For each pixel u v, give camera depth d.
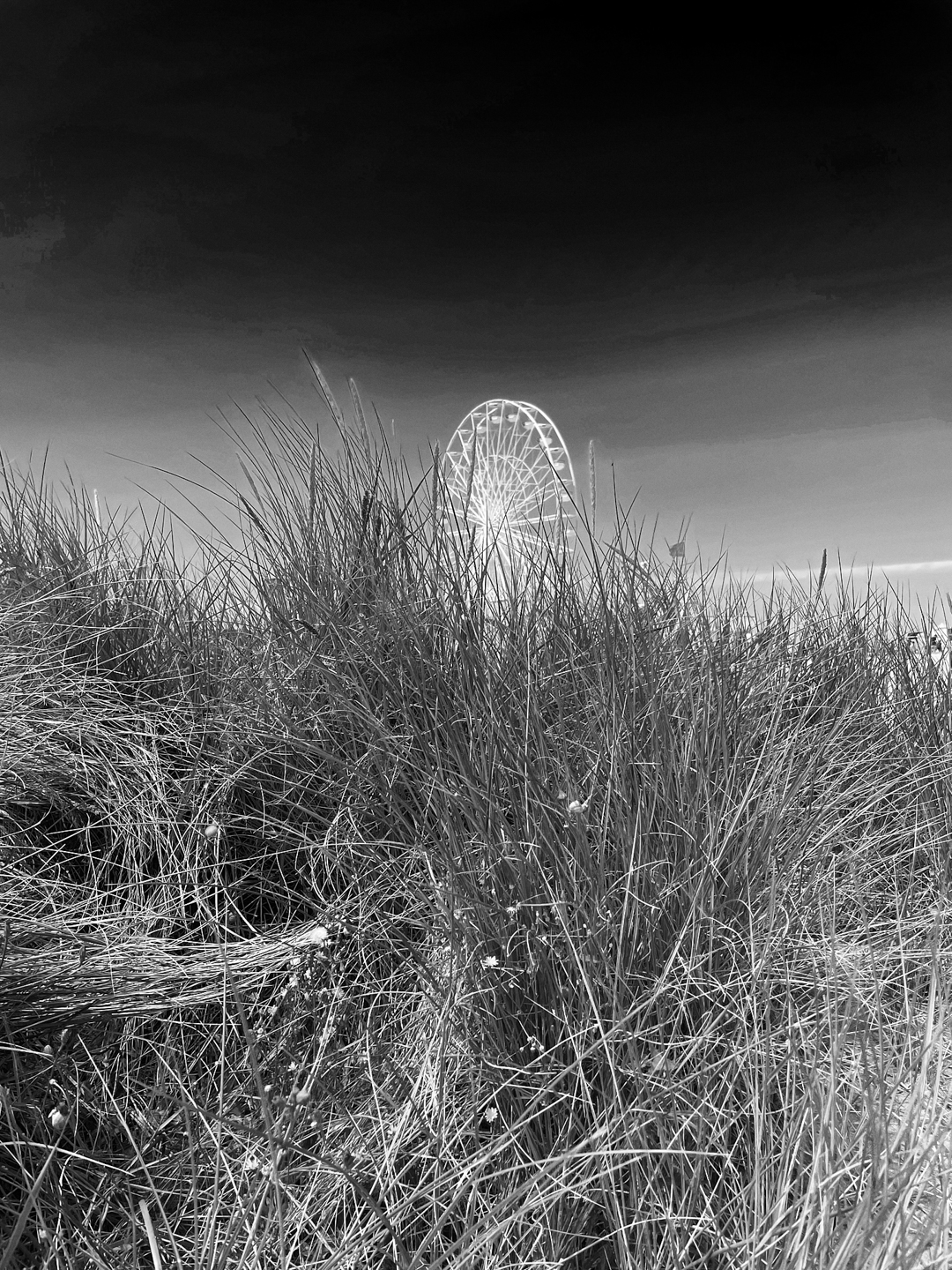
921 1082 0.90
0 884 1.41
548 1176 0.94
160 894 1.47
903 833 1.57
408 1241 0.96
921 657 2.17
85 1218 0.94
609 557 1.77
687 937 1.15
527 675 1.47
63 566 2.06
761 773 1.49
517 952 1.17
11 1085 1.08
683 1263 0.84
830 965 1.11
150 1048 1.21
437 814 1.34
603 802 1.31
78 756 1.63
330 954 1.29
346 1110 1.10
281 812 1.60
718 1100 1.03
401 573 1.76
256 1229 0.94
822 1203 0.82
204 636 1.98
